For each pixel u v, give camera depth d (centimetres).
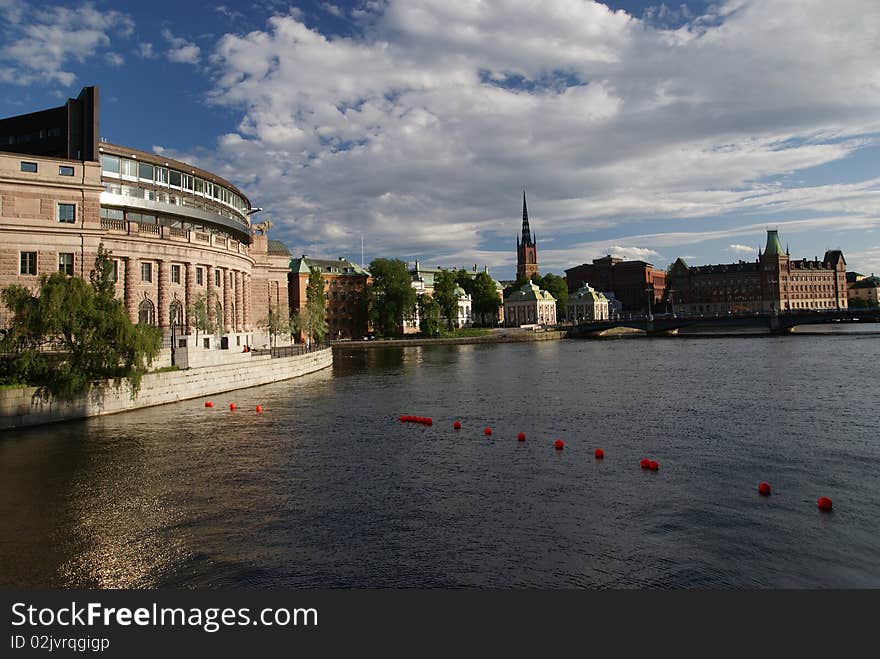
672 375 6825
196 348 5841
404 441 3491
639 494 2422
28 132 6369
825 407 4306
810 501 2306
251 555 1875
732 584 1669
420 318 17462
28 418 3897
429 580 1711
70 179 5175
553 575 1728
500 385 6278
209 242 7169
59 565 1819
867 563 1777
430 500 2380
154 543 1969
